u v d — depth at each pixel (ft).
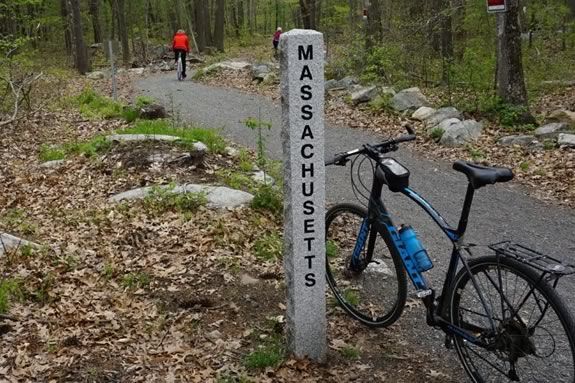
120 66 97.60
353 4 77.66
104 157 28.43
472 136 32.96
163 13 140.87
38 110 44.45
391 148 13.10
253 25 165.27
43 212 22.75
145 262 17.37
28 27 87.51
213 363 12.28
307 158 11.28
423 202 12.11
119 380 11.66
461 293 11.38
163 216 20.81
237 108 46.26
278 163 26.66
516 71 36.06
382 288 15.57
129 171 26.30
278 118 41.88
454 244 11.42
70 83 68.13
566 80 52.44
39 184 26.50
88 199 23.71
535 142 31.07
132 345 13.01
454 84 43.24
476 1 51.55
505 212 22.47
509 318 10.40
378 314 14.29
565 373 11.07
